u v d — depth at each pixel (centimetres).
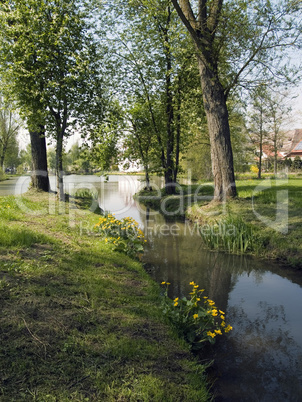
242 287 666
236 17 1165
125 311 449
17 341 330
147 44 1777
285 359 420
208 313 433
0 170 3831
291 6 1134
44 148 1706
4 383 280
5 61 1265
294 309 567
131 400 290
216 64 1266
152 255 880
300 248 817
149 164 2108
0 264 505
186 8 1272
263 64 1270
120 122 1861
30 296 420
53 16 1250
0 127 4234
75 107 1341
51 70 1262
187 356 382
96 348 350
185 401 306
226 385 368
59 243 707
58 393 281
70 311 410
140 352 359
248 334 481
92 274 569
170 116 1919
